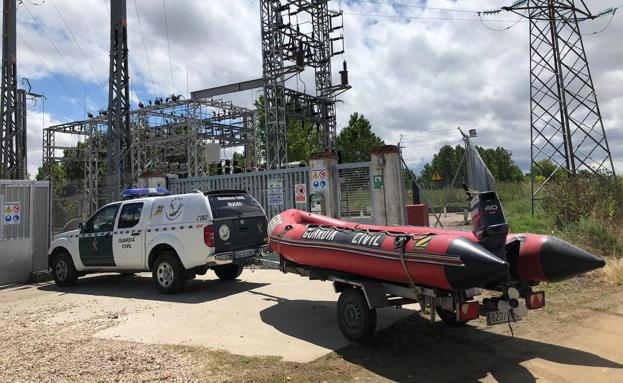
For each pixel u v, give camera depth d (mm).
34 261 12141
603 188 14211
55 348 5820
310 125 31500
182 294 9055
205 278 10750
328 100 22984
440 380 4703
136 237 9562
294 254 7266
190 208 9008
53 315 7809
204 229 8711
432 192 15625
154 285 10320
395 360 5262
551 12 17391
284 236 7543
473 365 5055
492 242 5129
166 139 29531
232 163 20703
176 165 33500
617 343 5527
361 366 5102
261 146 32625
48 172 36031
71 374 4906
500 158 61031
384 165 10992
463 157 14773
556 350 5387
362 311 5809
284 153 20766
